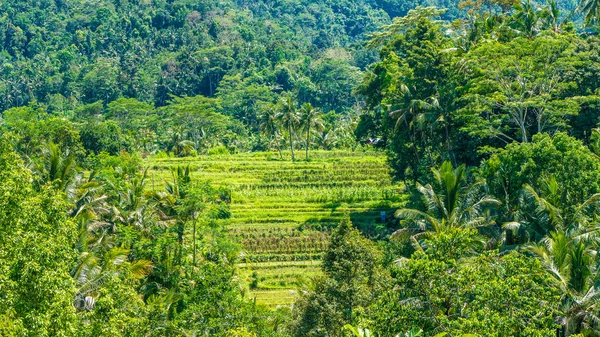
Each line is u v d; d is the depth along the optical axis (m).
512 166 48.44
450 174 46.69
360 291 39.31
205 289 40.69
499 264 30.91
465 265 31.45
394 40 92.50
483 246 42.34
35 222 27.44
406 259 42.25
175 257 52.72
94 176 63.72
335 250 42.38
